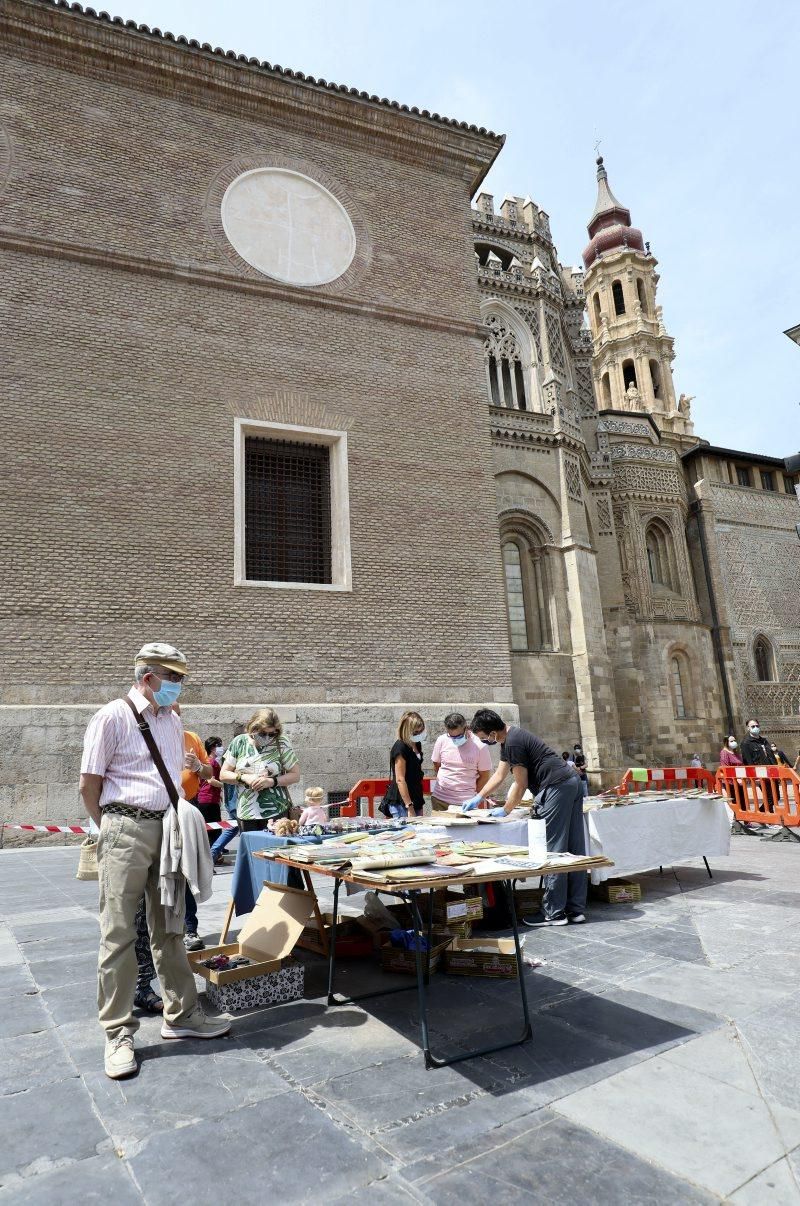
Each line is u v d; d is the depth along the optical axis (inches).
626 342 2075.5
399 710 554.6
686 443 1771.7
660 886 306.7
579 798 253.8
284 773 244.5
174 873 149.2
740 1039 144.3
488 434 644.7
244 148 603.5
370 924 219.0
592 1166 101.7
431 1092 124.8
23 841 439.2
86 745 150.2
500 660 601.3
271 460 580.7
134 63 569.6
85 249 526.6
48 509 482.6
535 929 239.0
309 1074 133.1
